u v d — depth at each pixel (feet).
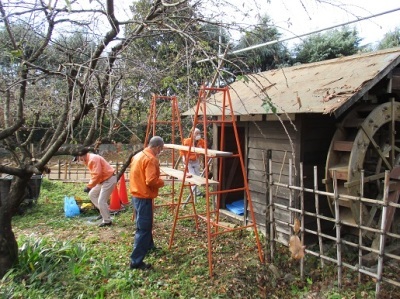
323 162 18.84
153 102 19.81
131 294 13.69
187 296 14.03
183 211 26.13
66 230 22.43
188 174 18.83
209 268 15.94
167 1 11.84
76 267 15.58
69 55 11.22
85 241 20.01
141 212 16.12
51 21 10.53
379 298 13.51
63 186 36.70
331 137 18.94
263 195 21.07
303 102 16.28
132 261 16.31
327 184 16.70
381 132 19.27
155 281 15.29
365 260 16.17
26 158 15.60
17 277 14.92
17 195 15.39
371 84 15.26
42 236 21.01
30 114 16.81
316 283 15.23
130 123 17.93
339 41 44.93
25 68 11.50
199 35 11.77
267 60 36.19
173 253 18.31
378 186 17.54
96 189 23.21
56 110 16.06
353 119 16.67
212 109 22.18
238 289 14.66
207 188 15.69
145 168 15.87
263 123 20.80
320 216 14.82
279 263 16.87
